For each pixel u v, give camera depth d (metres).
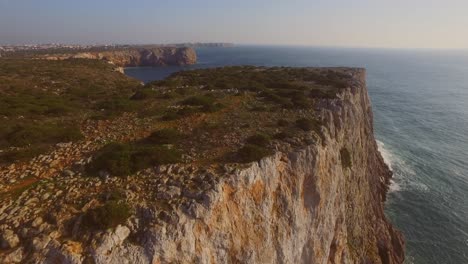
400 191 47.31
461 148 63.88
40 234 11.89
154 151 17.86
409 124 80.31
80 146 20.03
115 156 17.03
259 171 18.16
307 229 21.27
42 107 29.66
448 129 76.12
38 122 25.30
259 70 67.50
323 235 22.91
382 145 65.50
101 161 16.78
